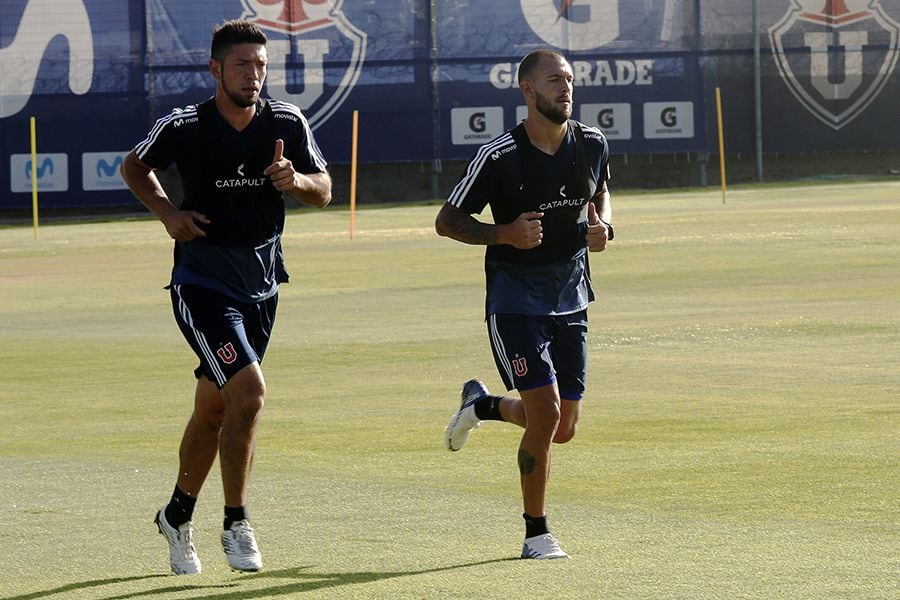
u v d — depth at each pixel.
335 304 49.44
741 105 125.50
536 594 15.58
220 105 17.44
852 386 30.45
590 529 18.91
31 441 26.84
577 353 18.44
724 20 124.12
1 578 17.00
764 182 126.75
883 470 22.28
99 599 15.94
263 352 18.38
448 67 120.44
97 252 79.00
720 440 25.14
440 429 27.12
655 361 34.81
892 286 49.59
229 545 16.67
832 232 72.88
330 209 117.88
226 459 16.72
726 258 61.62
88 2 113.75
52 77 113.62
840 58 126.25
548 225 17.98
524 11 120.75
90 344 41.03
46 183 114.06
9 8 112.94
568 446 24.92
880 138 127.38
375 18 119.12
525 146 17.77
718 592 15.48
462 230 17.64
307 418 28.55
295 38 118.31
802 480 21.72
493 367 35.03
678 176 125.50
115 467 24.30
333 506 20.78
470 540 18.52
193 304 17.42
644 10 122.62
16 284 60.41
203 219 17.36
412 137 120.44
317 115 119.06
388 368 35.16
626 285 52.41
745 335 38.69
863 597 15.17
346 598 15.65
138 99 115.00
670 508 20.11
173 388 33.16
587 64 122.44
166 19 115.25
